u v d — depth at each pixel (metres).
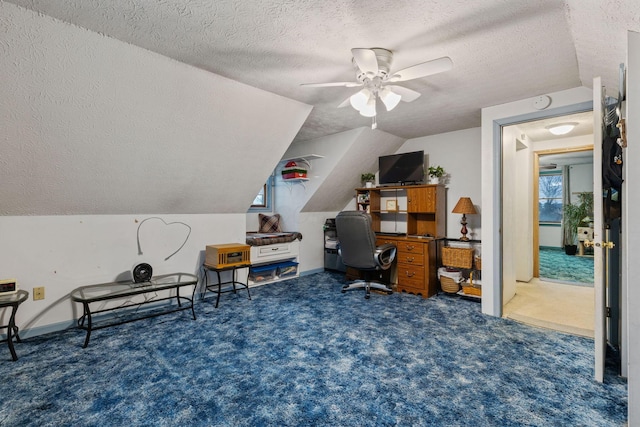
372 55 1.73
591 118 3.67
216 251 3.39
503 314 3.16
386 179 4.57
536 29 1.79
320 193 4.80
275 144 3.36
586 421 1.58
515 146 3.97
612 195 2.28
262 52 2.10
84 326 2.81
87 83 2.04
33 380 1.94
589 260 6.52
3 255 2.54
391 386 1.89
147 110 2.39
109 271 3.09
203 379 1.96
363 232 3.59
